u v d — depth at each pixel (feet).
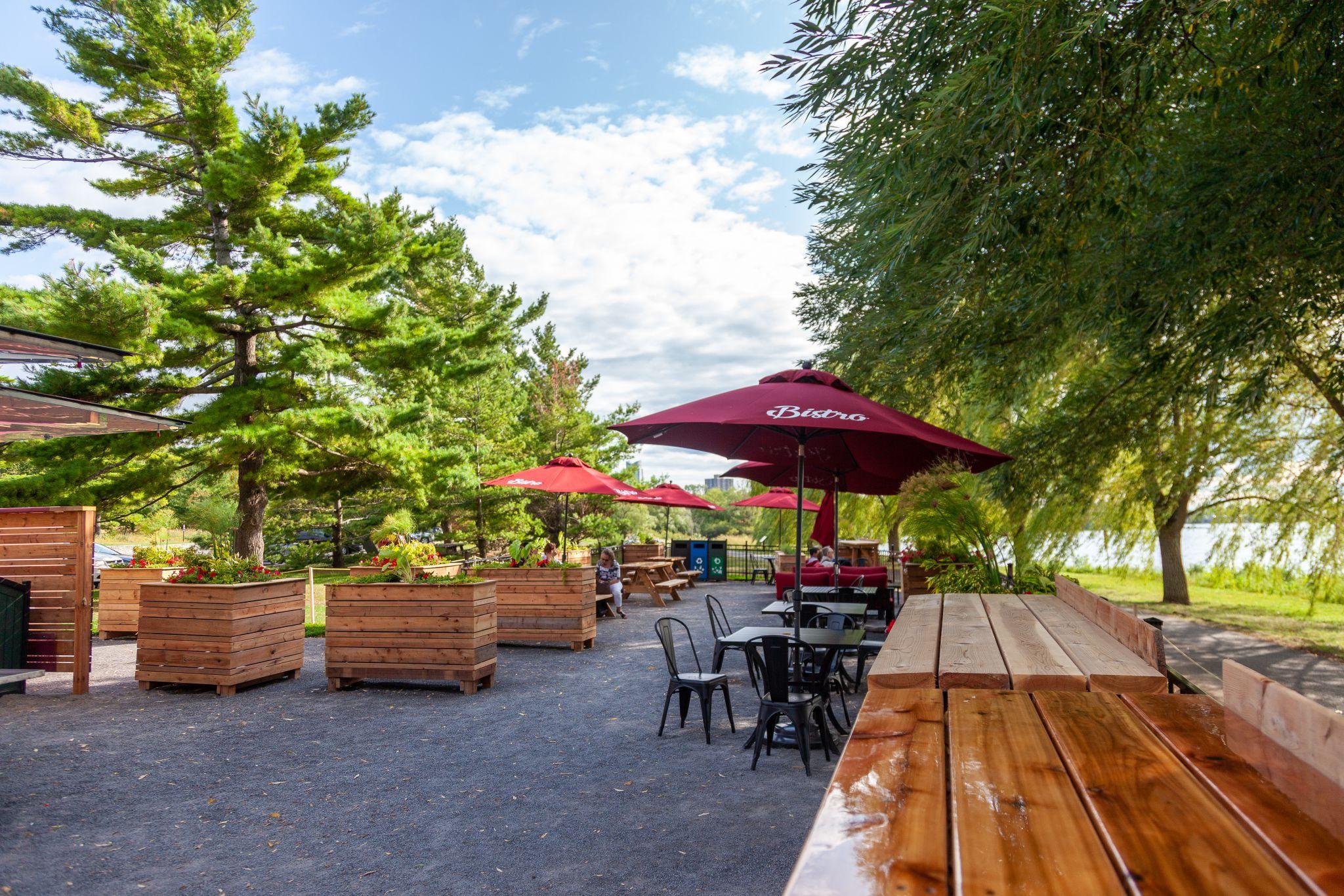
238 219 59.11
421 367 57.47
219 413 51.72
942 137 18.65
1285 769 4.44
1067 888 3.25
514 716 23.62
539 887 12.11
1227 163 19.26
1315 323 23.93
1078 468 29.78
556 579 36.37
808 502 76.95
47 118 54.80
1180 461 41.34
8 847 13.76
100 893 12.03
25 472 66.59
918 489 25.00
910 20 19.61
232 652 26.78
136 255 48.16
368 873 12.69
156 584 27.73
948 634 11.06
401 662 27.12
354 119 59.62
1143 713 6.69
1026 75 16.72
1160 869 3.43
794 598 20.80
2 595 26.91
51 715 24.02
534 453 93.56
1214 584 49.19
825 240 38.86
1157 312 21.57
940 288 24.71
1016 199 18.79
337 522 90.22
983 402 31.40
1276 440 44.96
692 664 32.09
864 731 6.20
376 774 18.01
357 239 51.70
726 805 15.76
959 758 5.37
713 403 19.54
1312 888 3.19
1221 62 18.12
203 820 15.16
